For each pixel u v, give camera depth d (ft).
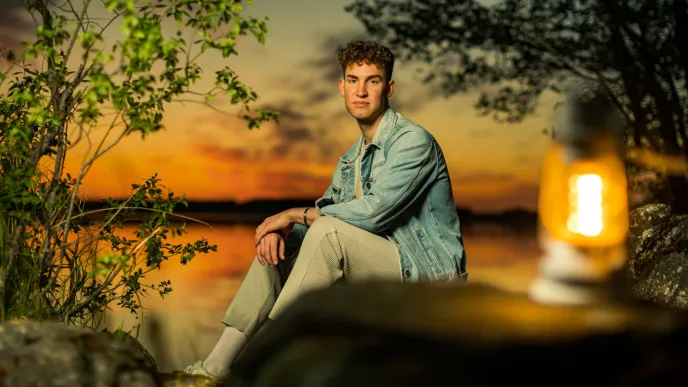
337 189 11.42
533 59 34.83
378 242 9.68
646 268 10.91
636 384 2.71
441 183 10.59
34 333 5.46
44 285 9.41
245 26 8.59
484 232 48.80
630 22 31.65
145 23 8.13
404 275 9.71
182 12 8.70
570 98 3.54
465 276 10.50
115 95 8.14
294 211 10.03
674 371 2.72
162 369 10.72
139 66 7.97
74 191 8.73
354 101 10.69
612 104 3.51
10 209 9.20
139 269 10.32
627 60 32.17
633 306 3.21
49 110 8.87
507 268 23.35
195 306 17.08
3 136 9.43
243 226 59.47
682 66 31.12
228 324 9.71
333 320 3.26
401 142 10.31
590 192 3.34
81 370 5.34
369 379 2.85
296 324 3.42
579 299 3.32
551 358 2.76
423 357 2.86
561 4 33.81
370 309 3.26
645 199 31.58
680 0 30.96
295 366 3.16
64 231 8.92
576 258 3.35
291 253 10.56
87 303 9.31
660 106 31.30
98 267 8.38
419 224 10.30
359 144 11.25
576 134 3.43
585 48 33.42
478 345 2.81
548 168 3.46
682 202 30.40
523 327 2.92
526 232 48.62
